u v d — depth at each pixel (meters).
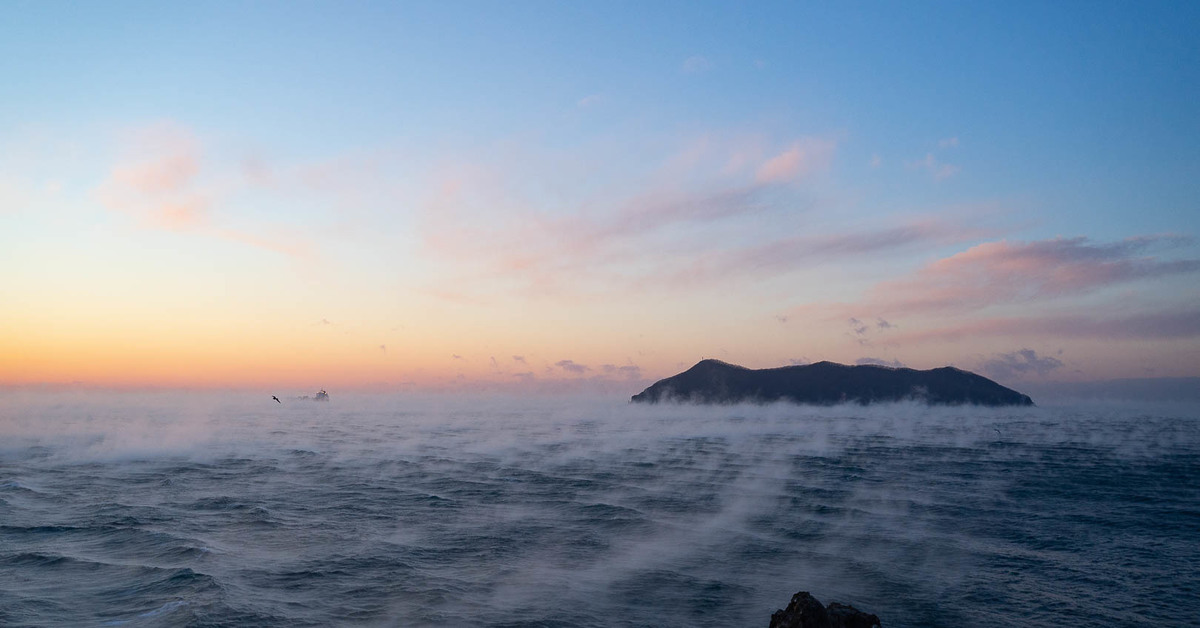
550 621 22.42
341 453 95.12
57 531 37.28
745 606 24.30
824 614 18.22
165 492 54.28
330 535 36.31
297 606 23.78
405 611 23.31
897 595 25.98
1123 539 36.78
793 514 43.97
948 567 30.20
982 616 23.77
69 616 22.94
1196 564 31.23
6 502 48.38
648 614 23.31
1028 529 39.41
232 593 25.05
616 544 34.25
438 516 42.66
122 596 25.12
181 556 31.14
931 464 84.19
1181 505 49.97
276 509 45.06
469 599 24.73
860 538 36.12
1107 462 88.50
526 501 49.47
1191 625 23.09
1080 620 23.48
